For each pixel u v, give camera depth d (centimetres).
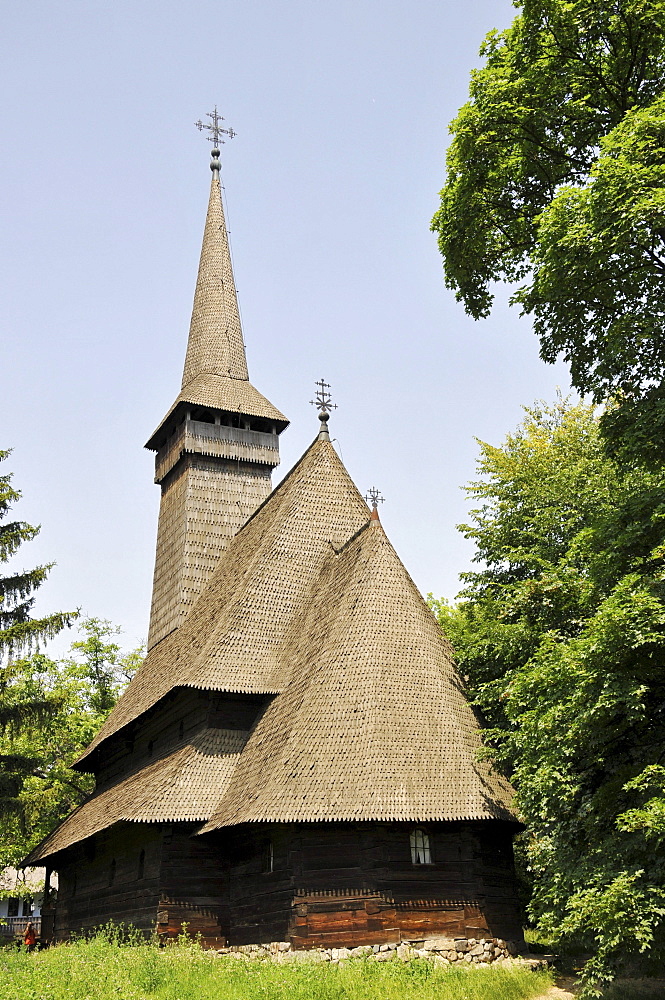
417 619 2436
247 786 2236
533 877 2564
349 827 2067
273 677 2614
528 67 1930
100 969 1725
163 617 3609
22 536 3159
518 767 1964
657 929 1452
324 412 3297
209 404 3762
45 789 4397
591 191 1617
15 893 4688
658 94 1802
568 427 2991
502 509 2742
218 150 4847
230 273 4456
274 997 1538
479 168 2023
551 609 2192
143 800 2386
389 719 2177
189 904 2284
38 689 3634
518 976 1755
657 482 1670
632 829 1392
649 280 1777
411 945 1953
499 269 2169
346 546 2822
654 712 1636
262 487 3800
